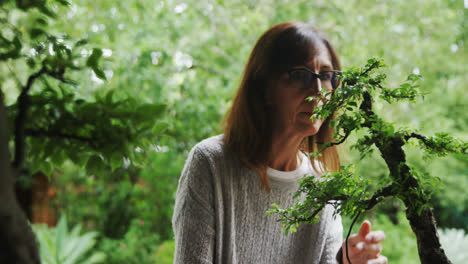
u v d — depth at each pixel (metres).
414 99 0.64
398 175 0.61
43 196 4.99
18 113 0.65
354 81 0.65
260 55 0.94
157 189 4.80
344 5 3.93
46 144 0.73
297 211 0.73
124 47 3.78
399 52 3.93
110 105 0.76
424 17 4.04
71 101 0.75
